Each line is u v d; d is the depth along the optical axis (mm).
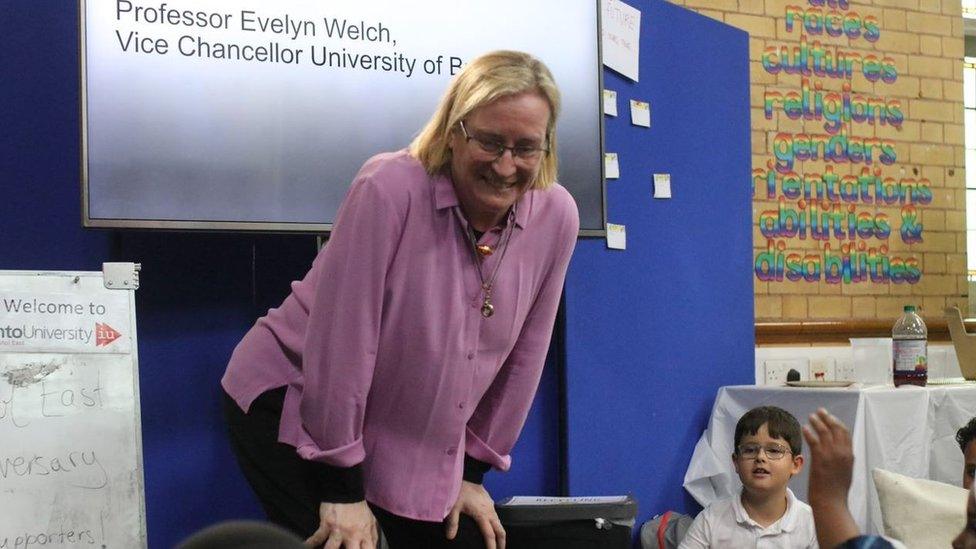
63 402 2543
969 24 5406
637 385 3533
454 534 2143
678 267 3709
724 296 3893
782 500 3051
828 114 4879
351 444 1923
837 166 4895
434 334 1945
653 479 3572
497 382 2172
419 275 1908
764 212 4699
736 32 4004
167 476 2887
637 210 3564
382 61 2984
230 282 2975
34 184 2822
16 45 2818
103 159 2719
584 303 3373
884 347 3750
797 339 4684
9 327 2531
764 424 3029
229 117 2832
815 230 4820
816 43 4859
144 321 2877
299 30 2904
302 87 2900
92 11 2725
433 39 3045
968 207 5355
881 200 5000
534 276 2057
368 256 1859
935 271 5133
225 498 2951
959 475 3266
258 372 2096
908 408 3205
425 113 3023
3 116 2801
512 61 1854
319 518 2004
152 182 2760
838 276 4867
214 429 2943
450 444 2064
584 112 3209
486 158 1831
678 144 3734
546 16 3180
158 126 2770
